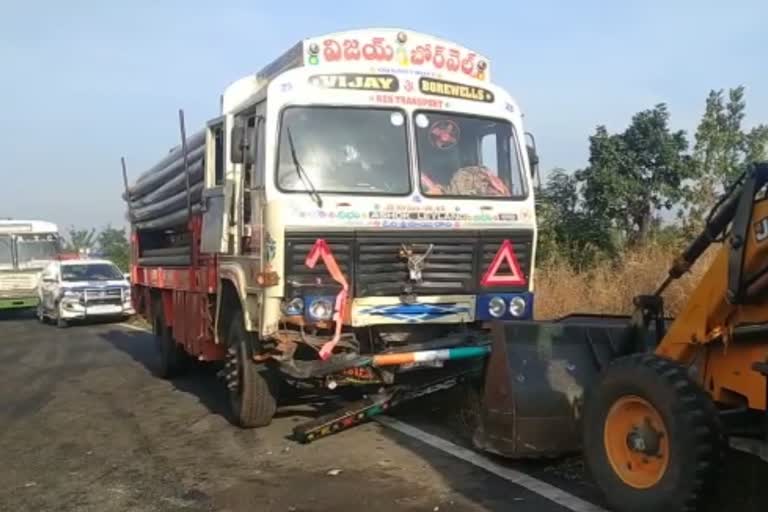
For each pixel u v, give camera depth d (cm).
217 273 902
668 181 1535
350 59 785
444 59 823
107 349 1709
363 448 749
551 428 658
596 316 798
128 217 1529
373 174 769
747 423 538
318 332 750
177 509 609
